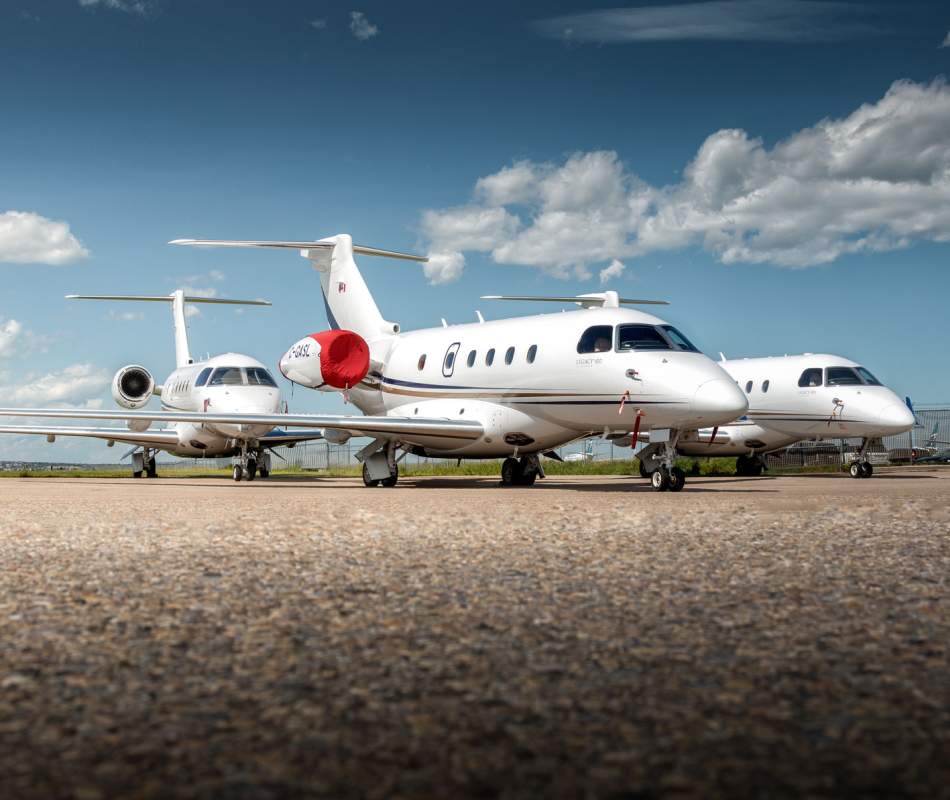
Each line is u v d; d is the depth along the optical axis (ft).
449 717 7.62
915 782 6.12
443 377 64.59
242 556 18.52
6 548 20.33
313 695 8.30
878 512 29.53
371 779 6.23
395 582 14.99
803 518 27.25
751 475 95.55
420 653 9.97
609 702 8.02
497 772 6.34
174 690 8.48
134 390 93.20
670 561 17.35
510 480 66.74
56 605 12.99
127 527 25.52
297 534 23.02
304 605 12.94
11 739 7.07
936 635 10.66
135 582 15.11
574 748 6.82
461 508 33.53
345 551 19.31
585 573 15.88
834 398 83.10
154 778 6.24
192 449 92.53
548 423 58.13
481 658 9.71
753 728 7.25
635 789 6.03
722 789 6.02
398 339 70.79
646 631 11.02
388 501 40.14
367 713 7.73
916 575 15.37
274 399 85.46
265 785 6.12
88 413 64.85
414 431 59.67
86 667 9.38
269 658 9.77
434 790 6.03
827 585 14.37
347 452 151.64
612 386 53.11
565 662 9.51
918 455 121.60
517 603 13.00
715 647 10.14
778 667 9.21
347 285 77.10
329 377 65.72
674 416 50.70
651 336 53.57
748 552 18.69
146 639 10.72
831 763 6.48
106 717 7.63
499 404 60.39
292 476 102.63
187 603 13.12
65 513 32.37
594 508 32.94
